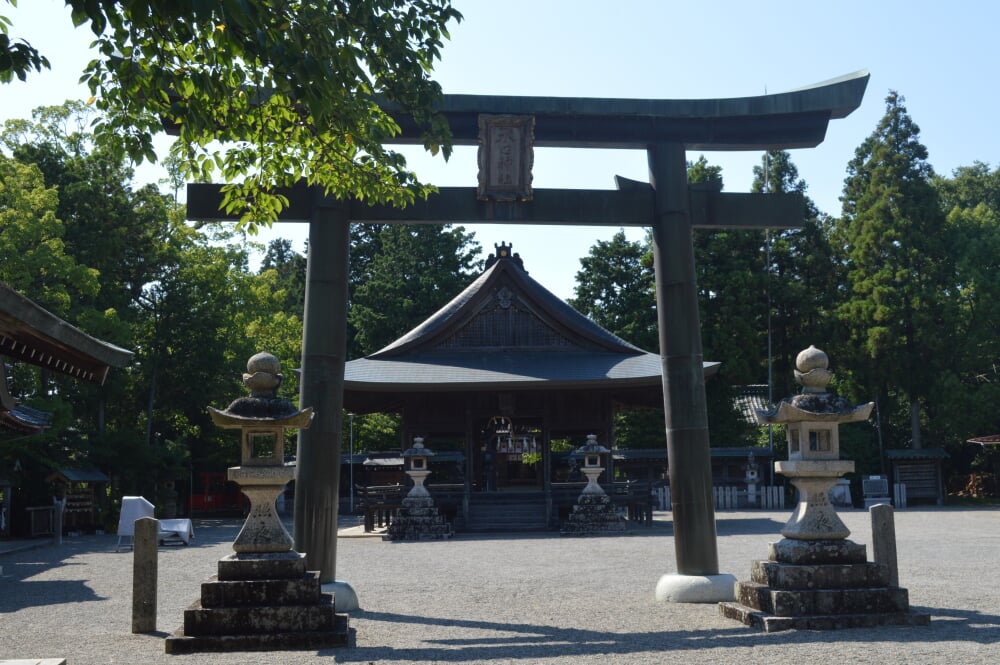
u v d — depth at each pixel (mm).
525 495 27812
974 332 43250
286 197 10852
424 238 56594
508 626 9203
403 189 9531
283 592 8203
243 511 45969
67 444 30797
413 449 25719
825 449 9320
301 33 7031
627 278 49594
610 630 8867
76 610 11367
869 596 8664
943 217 44094
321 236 10836
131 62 7340
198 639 7902
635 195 11500
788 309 46594
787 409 9156
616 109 11242
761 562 9312
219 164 9336
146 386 38625
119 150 8156
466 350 29688
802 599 8609
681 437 11062
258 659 7473
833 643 7691
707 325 45781
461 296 31828
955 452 47406
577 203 11375
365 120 8367
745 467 41562
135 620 9203
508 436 31000
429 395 28781
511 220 11242
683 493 10992
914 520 28172
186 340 38125
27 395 30094
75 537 29141
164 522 23984
